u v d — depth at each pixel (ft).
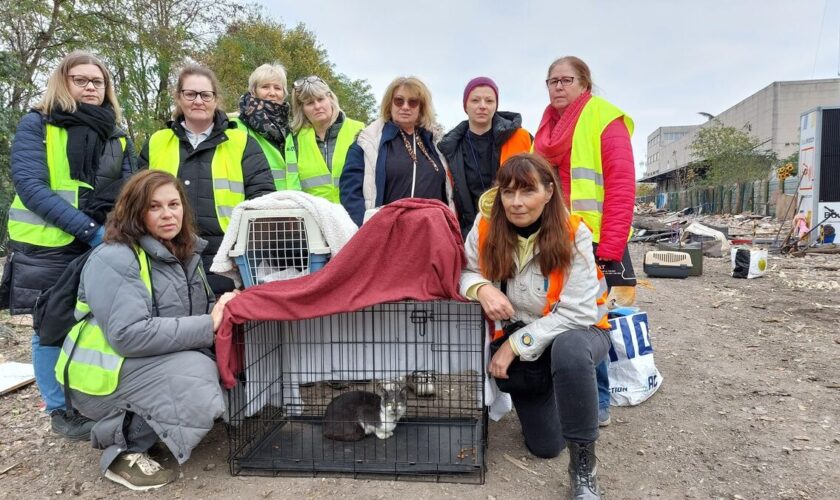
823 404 11.57
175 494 8.58
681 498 8.29
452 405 11.08
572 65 10.77
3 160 31.42
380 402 9.97
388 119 12.66
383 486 8.67
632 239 51.75
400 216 8.75
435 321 9.74
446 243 8.59
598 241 10.39
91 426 9.67
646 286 25.53
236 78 70.33
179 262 9.37
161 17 54.80
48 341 9.18
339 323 10.23
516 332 8.51
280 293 8.75
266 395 10.37
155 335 8.46
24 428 11.16
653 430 10.63
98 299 8.43
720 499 8.22
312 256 9.53
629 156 10.15
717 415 11.24
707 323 19.15
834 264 32.63
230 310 8.91
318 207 9.43
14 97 37.58
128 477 8.73
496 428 10.72
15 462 9.72
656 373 12.47
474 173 12.50
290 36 100.89
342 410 9.91
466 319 9.66
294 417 10.75
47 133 10.30
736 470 9.04
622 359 11.94
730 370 13.99
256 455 9.45
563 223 8.31
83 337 8.84
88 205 10.46
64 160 10.28
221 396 8.80
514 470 9.12
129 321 8.38
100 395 8.68
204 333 8.84
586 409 7.89
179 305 9.20
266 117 13.37
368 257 8.74
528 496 8.35
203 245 9.88
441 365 9.84
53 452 10.09
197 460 9.65
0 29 41.45
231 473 9.12
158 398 8.54
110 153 11.00
